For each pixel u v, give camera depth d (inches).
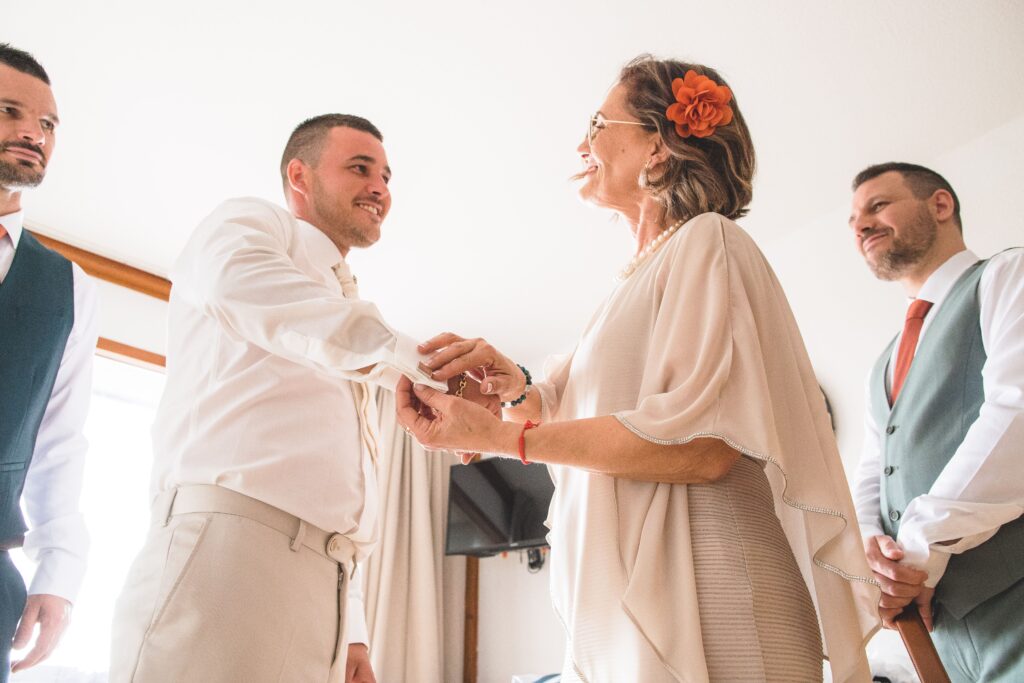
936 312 77.4
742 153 51.5
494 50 113.7
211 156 133.2
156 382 158.6
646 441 36.5
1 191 75.3
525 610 168.9
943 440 70.1
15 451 68.7
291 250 55.9
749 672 33.4
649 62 54.6
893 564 59.9
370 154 72.5
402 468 179.0
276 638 44.1
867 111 122.3
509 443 39.2
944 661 63.6
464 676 170.7
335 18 108.9
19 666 68.4
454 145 131.0
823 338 136.0
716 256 42.3
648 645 33.7
